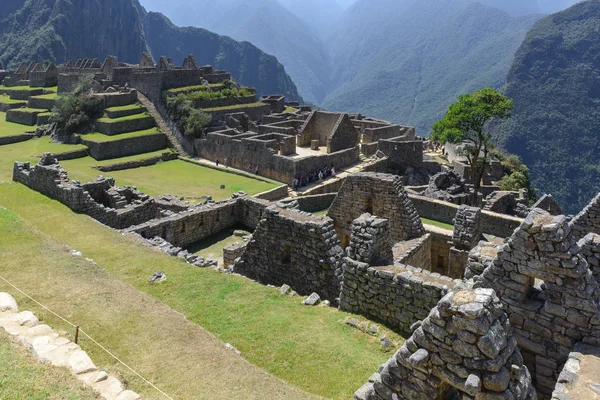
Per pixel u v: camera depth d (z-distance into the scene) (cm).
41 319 1211
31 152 5709
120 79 7906
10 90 9900
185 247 2205
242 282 1555
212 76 8625
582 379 781
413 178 5650
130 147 6141
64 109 6644
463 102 4744
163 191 4297
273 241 1650
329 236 1512
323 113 6581
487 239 1855
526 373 684
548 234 879
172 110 6794
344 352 1133
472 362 644
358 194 1967
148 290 1492
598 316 853
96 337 1169
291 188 4834
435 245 1922
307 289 1555
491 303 663
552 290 895
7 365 883
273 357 1139
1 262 1561
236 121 6831
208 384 1016
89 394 866
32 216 2100
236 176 5206
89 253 1755
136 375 1030
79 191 2186
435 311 685
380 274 1209
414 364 691
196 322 1309
